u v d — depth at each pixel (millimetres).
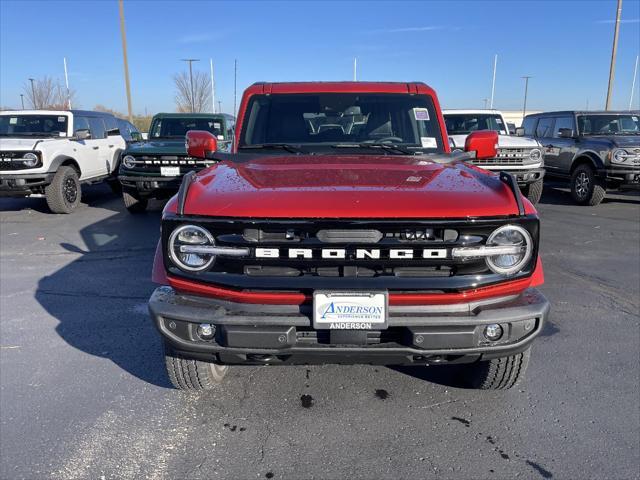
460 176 2932
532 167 9766
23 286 5395
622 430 2869
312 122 3902
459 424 2949
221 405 3146
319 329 2482
